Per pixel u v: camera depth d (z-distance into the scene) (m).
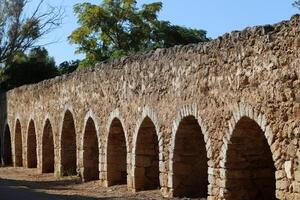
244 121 12.39
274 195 13.18
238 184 12.98
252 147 12.91
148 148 17.61
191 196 15.19
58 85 24.89
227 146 12.87
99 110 20.42
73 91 23.06
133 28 43.25
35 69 41.94
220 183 13.16
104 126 19.98
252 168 13.06
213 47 13.41
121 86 18.58
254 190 13.07
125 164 19.81
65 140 24.50
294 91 10.70
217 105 13.28
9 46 21.58
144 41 43.31
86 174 21.97
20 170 29.25
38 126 27.91
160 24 43.16
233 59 12.59
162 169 15.97
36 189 19.62
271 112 11.33
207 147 13.73
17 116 31.86
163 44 42.53
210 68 13.56
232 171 12.96
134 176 17.61
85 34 42.78
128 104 18.09
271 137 11.31
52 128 25.80
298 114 10.59
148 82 16.75
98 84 20.47
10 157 34.47
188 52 14.58
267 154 13.05
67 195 17.34
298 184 10.58
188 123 14.98
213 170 13.48
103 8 43.09
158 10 43.44
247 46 12.08
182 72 14.88
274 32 11.24
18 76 41.34
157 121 16.22
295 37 10.63
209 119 13.62
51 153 27.30
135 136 17.56
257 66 11.76
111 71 19.33
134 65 17.66
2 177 25.89
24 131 30.59
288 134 10.85
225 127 12.96
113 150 19.73
